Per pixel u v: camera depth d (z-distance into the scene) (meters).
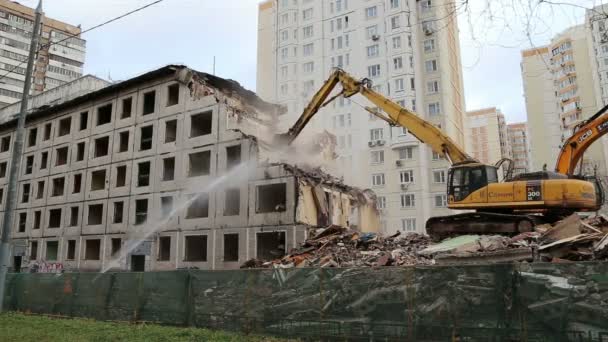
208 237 29.59
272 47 66.38
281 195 30.52
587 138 18.17
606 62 67.94
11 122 47.06
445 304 9.43
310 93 58.75
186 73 33.53
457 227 19.09
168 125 34.75
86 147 39.25
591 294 8.20
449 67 57.00
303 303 11.25
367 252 19.39
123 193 35.19
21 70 88.19
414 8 54.53
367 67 54.78
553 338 8.31
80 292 16.11
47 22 93.50
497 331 8.80
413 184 48.44
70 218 38.66
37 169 43.19
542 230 16.47
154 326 13.32
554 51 80.12
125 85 37.00
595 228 14.41
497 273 9.06
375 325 10.13
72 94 44.78
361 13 56.59
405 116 20.69
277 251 27.92
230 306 12.44
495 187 18.06
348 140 53.69
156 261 31.70
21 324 14.09
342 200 32.53
